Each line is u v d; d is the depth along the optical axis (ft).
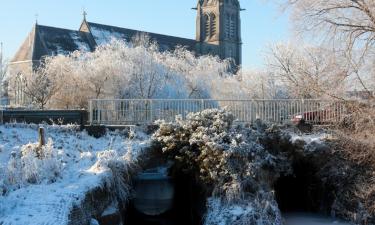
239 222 45.73
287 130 62.34
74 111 66.64
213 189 49.70
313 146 58.65
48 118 66.80
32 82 129.80
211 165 50.57
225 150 49.83
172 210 60.75
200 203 52.39
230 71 163.22
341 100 54.54
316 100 62.85
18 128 59.26
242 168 49.52
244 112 68.13
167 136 54.85
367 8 54.70
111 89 120.47
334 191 56.18
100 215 40.14
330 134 59.67
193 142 52.08
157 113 68.13
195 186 54.60
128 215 50.88
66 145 53.26
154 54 131.34
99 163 44.80
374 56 54.24
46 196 35.68
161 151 55.52
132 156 49.73
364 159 53.93
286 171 56.03
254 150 51.49
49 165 41.34
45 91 127.13
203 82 134.92
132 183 50.49
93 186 39.42
